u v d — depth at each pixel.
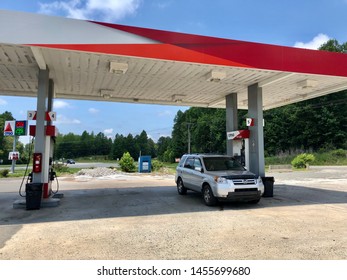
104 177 24.52
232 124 12.98
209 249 5.14
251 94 11.59
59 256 4.80
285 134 58.41
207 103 15.51
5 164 68.06
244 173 9.50
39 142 9.10
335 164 44.50
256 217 7.74
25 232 6.28
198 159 10.96
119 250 5.09
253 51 8.76
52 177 10.89
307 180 20.08
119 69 8.61
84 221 7.36
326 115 53.38
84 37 7.22
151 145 118.19
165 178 23.17
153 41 7.74
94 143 128.50
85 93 12.99
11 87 11.62
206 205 9.65
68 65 9.09
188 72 9.77
